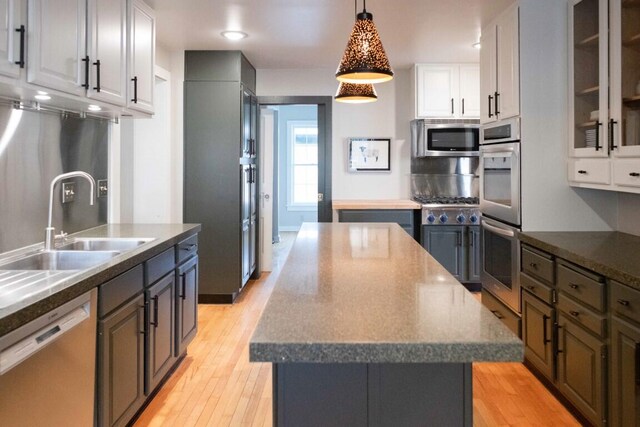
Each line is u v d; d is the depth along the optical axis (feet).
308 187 32.50
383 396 4.32
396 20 12.01
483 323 4.02
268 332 3.84
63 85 6.93
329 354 3.59
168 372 9.50
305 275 5.90
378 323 4.04
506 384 9.45
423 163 17.95
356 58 6.81
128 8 9.20
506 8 11.10
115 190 10.94
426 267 6.35
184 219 15.11
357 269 6.24
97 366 6.32
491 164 11.53
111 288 6.61
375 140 17.84
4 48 5.74
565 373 8.06
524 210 10.00
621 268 6.54
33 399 4.99
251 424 7.96
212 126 14.94
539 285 8.96
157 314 8.30
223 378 9.73
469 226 16.15
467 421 4.32
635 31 7.91
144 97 10.05
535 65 9.89
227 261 15.12
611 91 8.31
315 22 12.13
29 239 7.91
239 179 15.01
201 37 13.41
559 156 9.97
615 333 6.61
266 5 10.91
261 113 19.17
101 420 6.40
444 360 3.57
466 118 16.53
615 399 6.63
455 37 13.47
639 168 7.63
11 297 5.42
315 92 17.65
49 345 5.24
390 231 10.06
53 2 6.64
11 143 7.48
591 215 10.06
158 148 14.67
